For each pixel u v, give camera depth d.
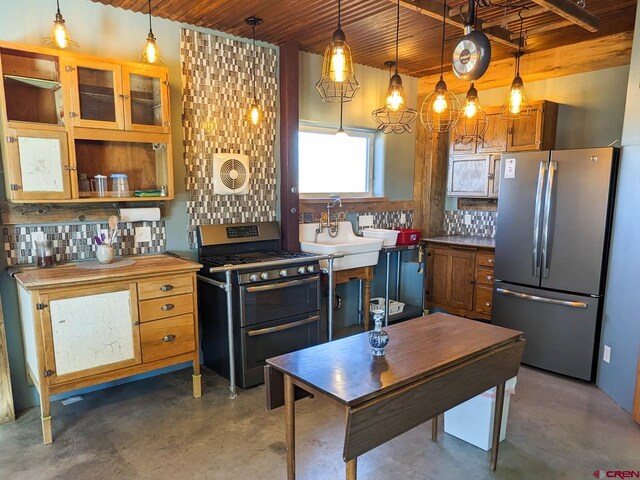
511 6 2.94
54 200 2.58
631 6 3.02
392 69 4.60
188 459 2.29
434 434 2.49
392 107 2.73
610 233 3.13
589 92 4.05
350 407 1.48
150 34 2.63
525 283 3.57
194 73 3.29
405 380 1.65
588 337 3.24
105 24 2.89
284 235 3.87
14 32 2.60
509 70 4.32
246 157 3.60
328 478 2.14
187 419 2.70
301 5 2.90
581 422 2.69
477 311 4.42
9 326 2.71
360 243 3.95
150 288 2.67
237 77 3.52
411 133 5.05
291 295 3.29
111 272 2.54
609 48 3.69
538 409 2.86
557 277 3.38
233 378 3.00
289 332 3.30
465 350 1.96
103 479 2.13
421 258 4.63
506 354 2.12
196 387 2.96
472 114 2.94
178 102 3.23
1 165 2.59
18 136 2.44
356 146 4.66
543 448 2.41
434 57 4.17
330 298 3.55
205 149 3.40
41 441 2.45
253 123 3.47
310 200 4.17
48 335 2.35
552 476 2.18
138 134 2.83
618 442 2.47
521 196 3.54
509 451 2.38
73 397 2.97
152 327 2.70
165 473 2.18
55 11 2.72
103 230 2.99
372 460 2.30
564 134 4.24
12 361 2.74
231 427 2.61
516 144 4.25
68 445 2.41
